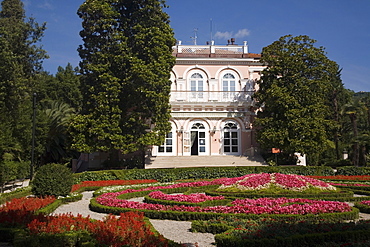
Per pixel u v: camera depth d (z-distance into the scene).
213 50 36.47
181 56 35.84
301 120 27.75
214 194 16.17
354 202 14.62
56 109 36.72
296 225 8.99
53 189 15.82
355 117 37.16
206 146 34.03
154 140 28.12
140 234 7.91
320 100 29.17
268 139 28.25
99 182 22.64
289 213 11.45
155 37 28.97
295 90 29.20
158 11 30.44
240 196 15.80
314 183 16.94
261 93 31.30
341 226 8.82
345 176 24.45
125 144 27.66
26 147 29.22
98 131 26.81
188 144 33.72
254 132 34.00
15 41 36.66
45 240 7.79
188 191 17.88
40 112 32.00
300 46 30.41
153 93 27.86
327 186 17.00
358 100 39.03
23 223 9.72
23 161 29.22
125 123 27.83
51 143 36.03
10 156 25.89
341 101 43.53
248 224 9.48
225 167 25.58
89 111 28.67
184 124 33.88
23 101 30.50
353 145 36.50
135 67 27.45
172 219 12.12
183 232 10.23
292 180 16.75
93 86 28.16
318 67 29.61
